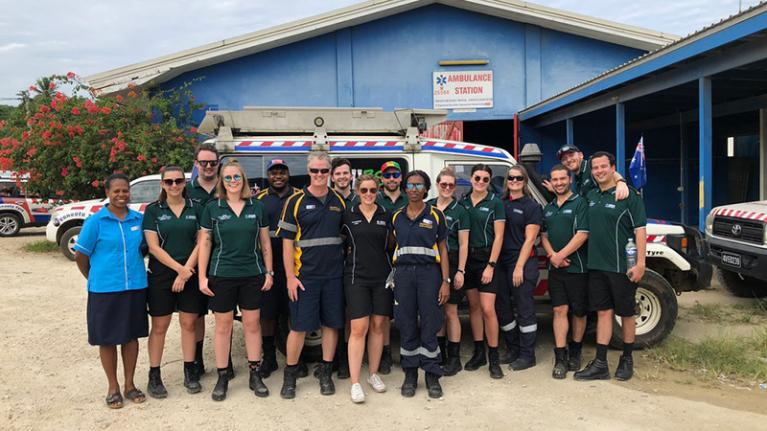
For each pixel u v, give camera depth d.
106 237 4.16
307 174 5.42
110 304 4.18
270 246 4.55
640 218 4.56
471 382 4.80
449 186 4.77
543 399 4.40
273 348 5.10
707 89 8.31
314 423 4.01
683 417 4.04
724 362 5.05
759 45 7.16
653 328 5.49
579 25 14.24
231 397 4.52
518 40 14.98
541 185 5.62
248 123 5.65
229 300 4.38
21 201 16.75
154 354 4.51
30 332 6.45
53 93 14.09
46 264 11.43
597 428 3.87
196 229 4.47
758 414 4.08
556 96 12.48
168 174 4.30
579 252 4.84
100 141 12.73
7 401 4.47
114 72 13.84
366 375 5.03
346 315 4.77
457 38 14.95
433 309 4.45
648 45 14.60
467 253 4.88
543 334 6.22
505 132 17.88
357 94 14.91
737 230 7.16
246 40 13.94
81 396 4.58
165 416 4.16
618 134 10.88
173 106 14.44
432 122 6.18
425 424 3.98
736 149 17.11
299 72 14.80
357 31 14.82
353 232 4.41
